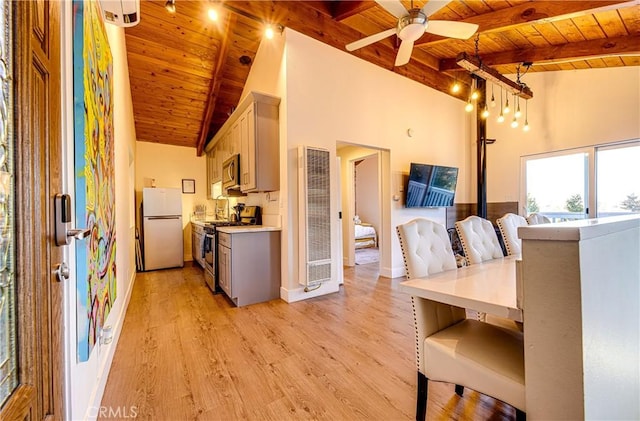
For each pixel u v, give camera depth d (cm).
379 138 425
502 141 511
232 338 237
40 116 83
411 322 271
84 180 123
